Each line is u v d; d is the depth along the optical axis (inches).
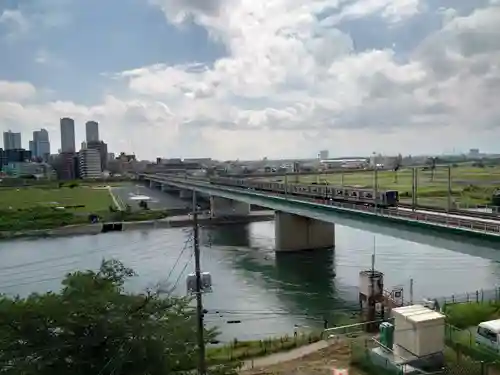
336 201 3501.5
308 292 2893.7
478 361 1311.5
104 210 6879.9
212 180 7101.4
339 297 2760.8
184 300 1582.2
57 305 1058.7
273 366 1465.3
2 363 984.9
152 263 3624.5
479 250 2003.0
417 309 1406.3
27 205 7224.4
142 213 6717.5
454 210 2871.6
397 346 1382.9
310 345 1659.7
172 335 1150.3
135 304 1151.0
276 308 2556.6
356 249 4298.7
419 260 3577.8
